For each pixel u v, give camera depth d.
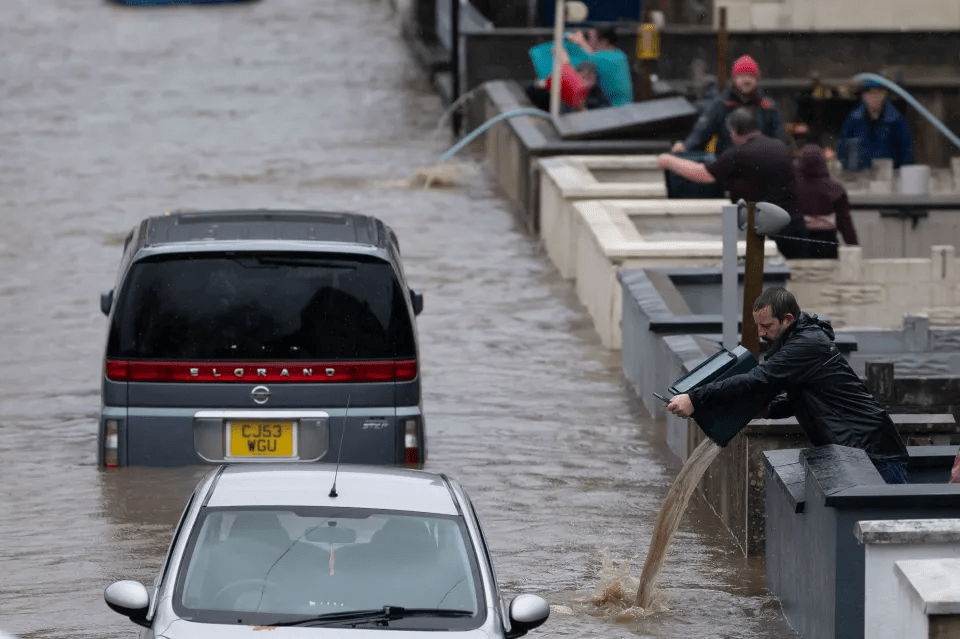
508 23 106.69
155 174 74.88
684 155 57.38
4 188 71.75
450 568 22.81
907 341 45.31
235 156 79.25
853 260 52.19
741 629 28.69
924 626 23.09
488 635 21.59
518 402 43.88
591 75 77.06
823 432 28.25
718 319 41.81
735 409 28.30
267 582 22.30
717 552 32.88
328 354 34.50
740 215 34.44
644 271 46.81
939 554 25.44
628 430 41.47
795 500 27.89
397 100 94.88
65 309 53.09
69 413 42.31
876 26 91.44
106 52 108.31
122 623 28.53
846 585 25.97
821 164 53.91
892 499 25.81
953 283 52.47
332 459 34.53
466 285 56.97
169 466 34.53
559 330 51.78
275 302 34.47
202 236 35.06
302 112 91.06
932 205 58.75
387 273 34.72
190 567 22.47
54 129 85.81
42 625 28.38
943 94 89.44
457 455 38.94
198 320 34.44
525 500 35.78
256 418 34.44
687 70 89.62
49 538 32.59
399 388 34.69
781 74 90.00
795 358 27.86
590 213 53.44
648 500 36.06
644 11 92.50
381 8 125.88
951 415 34.03
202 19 120.75
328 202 69.12
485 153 82.19
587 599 29.97
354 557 22.83
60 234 63.31
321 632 21.38
